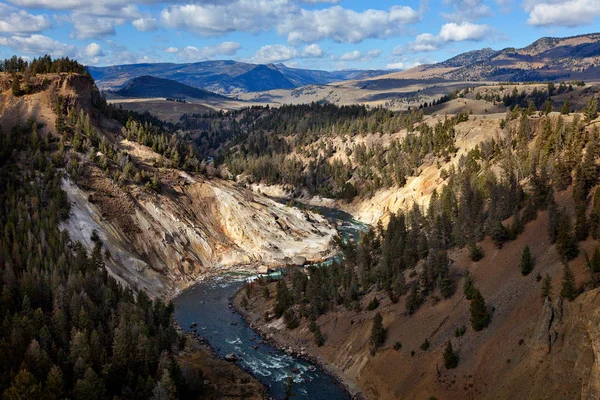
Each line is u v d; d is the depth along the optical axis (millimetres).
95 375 63562
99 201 127062
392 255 104688
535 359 62469
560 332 61594
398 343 80688
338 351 87375
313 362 87188
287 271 134750
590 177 88875
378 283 100000
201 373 76500
